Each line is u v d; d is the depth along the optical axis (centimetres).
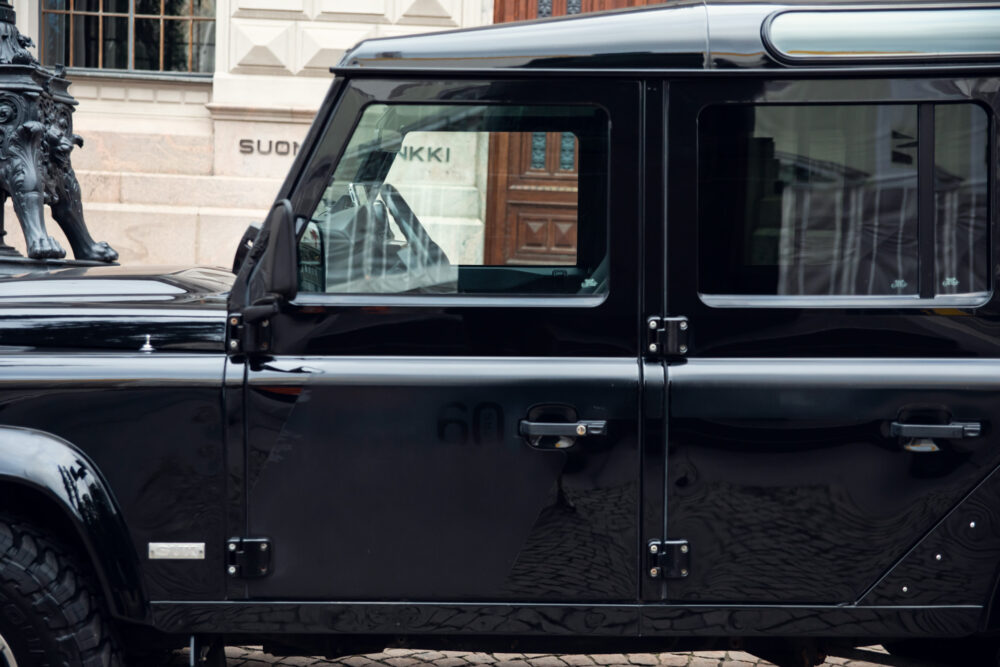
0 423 251
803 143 252
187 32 862
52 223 801
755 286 254
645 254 253
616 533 252
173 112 855
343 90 256
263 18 827
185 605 253
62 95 534
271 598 254
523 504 252
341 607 254
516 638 267
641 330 253
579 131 255
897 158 252
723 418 250
